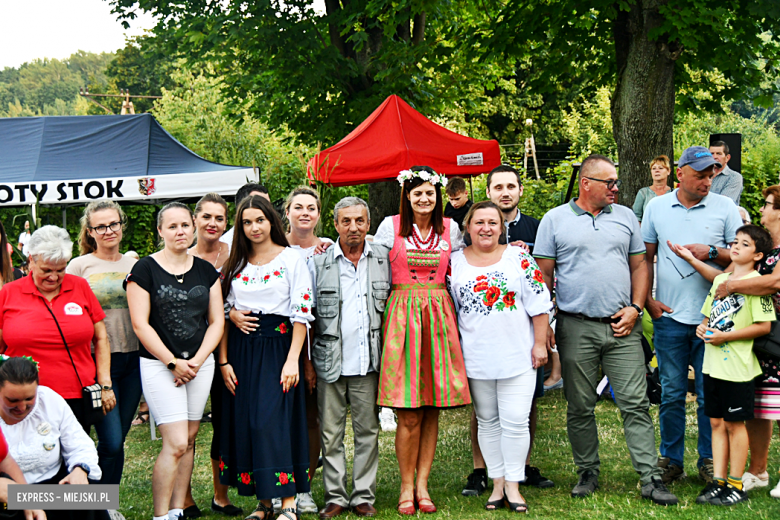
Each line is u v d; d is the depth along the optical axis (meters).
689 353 4.07
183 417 3.52
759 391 3.81
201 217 4.16
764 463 3.93
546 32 9.83
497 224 3.80
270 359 3.63
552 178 15.62
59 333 3.35
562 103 26.88
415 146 7.02
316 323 3.81
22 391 2.91
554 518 3.55
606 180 3.84
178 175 8.46
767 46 9.17
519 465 3.76
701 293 3.98
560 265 4.02
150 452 5.32
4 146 8.77
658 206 4.17
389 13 10.30
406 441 3.74
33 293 3.37
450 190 5.55
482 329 3.78
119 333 3.81
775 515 3.40
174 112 19.03
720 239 3.96
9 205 8.24
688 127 17.00
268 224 3.71
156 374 3.49
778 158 12.04
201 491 4.39
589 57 10.06
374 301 3.78
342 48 11.16
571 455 4.76
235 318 3.66
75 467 3.09
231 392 3.65
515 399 3.76
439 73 12.29
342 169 6.97
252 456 3.56
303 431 3.67
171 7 11.28
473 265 3.88
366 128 7.25
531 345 3.83
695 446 4.75
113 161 8.68
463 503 3.89
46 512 3.01
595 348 3.94
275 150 16.53
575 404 4.00
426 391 3.73
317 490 4.28
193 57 11.66
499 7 11.16
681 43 7.50
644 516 3.48
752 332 3.65
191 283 3.58
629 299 3.96
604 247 3.90
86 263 3.90
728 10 8.08
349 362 3.74
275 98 11.45
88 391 3.40
